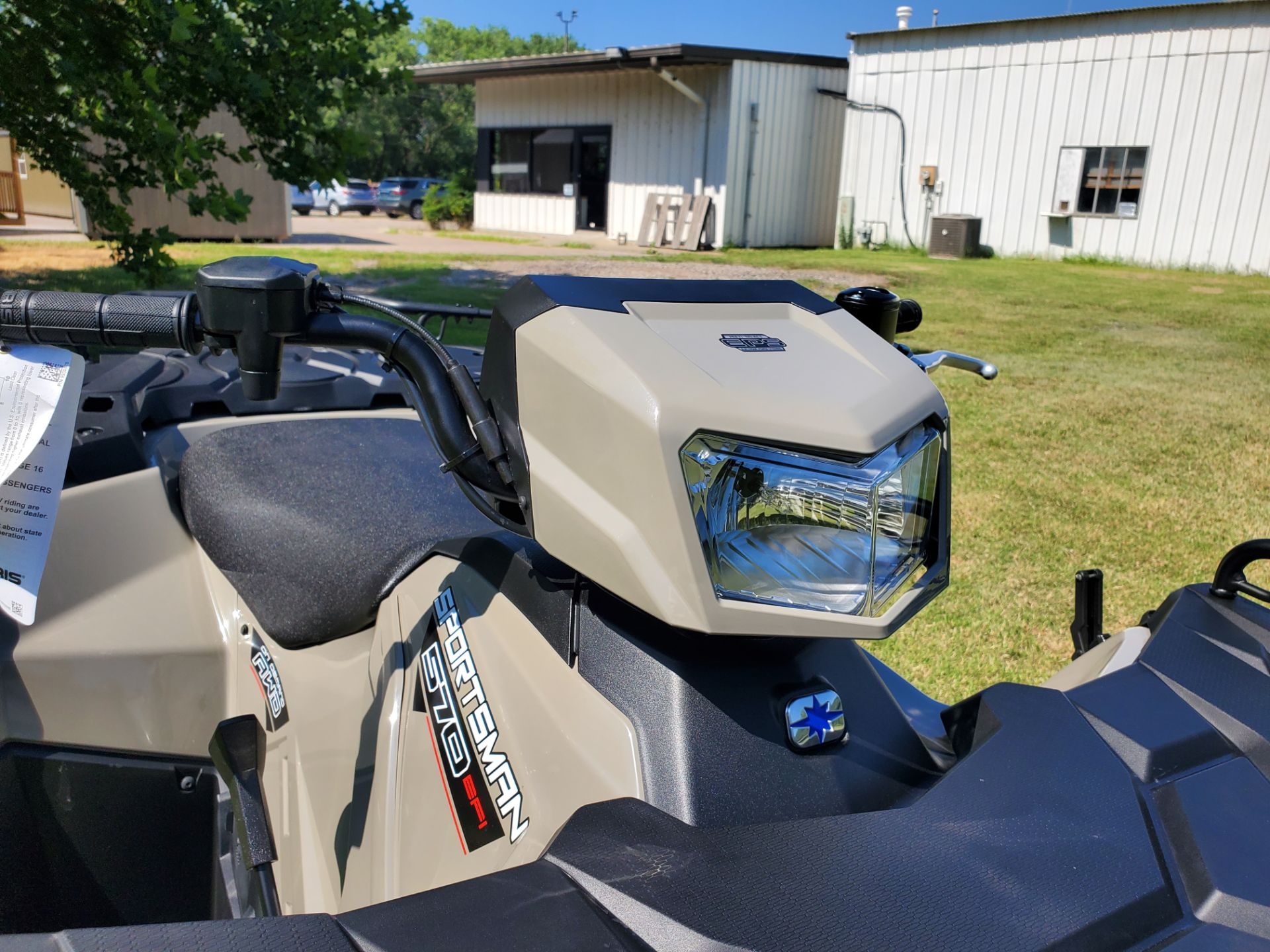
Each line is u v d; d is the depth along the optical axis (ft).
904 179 64.95
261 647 6.13
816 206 70.38
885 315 4.63
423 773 4.25
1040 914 2.83
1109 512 14.93
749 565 3.36
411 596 4.80
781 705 3.76
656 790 3.47
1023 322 34.60
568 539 3.44
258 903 4.81
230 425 7.54
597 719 3.68
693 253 61.00
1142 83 54.65
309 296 3.94
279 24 14.03
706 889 2.87
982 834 3.17
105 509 6.52
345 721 5.23
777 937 2.68
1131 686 4.04
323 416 7.67
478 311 6.00
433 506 6.27
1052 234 59.36
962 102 61.46
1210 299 41.57
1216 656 4.24
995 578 12.39
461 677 4.21
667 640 3.76
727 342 3.62
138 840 6.09
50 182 71.61
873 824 3.21
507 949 2.60
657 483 3.19
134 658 6.23
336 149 15.34
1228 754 3.68
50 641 6.02
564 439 3.45
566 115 73.05
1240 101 51.80
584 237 72.74
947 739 4.39
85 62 12.96
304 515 6.19
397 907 2.75
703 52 60.13
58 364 3.81
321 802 5.29
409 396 4.06
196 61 13.62
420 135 196.54
